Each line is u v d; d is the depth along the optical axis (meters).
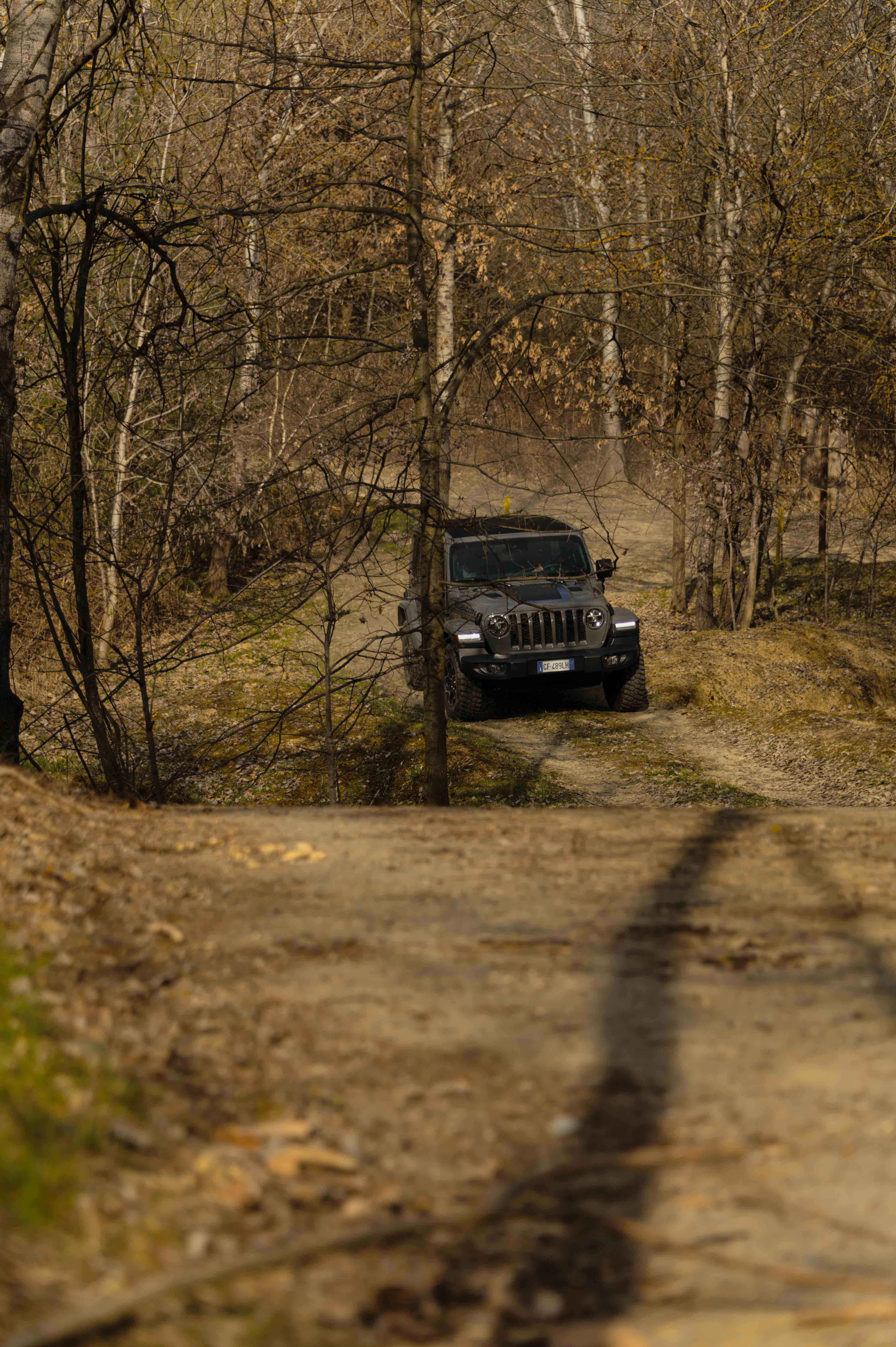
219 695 18.77
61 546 18.70
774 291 20.38
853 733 16.50
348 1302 2.47
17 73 9.23
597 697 19.38
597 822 6.59
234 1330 2.30
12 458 13.80
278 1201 2.86
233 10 15.18
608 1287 2.55
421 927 4.77
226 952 4.46
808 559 32.28
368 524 11.44
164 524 11.22
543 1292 2.53
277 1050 3.65
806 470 31.05
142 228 10.88
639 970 4.30
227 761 12.98
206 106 17.84
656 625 24.50
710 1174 2.99
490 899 5.14
